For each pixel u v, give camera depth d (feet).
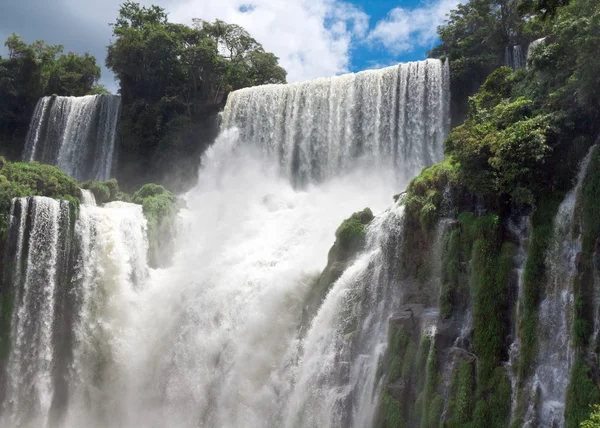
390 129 168.45
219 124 204.85
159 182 206.49
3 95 243.40
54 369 128.16
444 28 177.27
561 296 80.74
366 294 103.40
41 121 235.20
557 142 90.68
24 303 127.24
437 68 164.86
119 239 140.56
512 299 85.51
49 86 255.91
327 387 99.45
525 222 90.63
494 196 92.84
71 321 131.23
